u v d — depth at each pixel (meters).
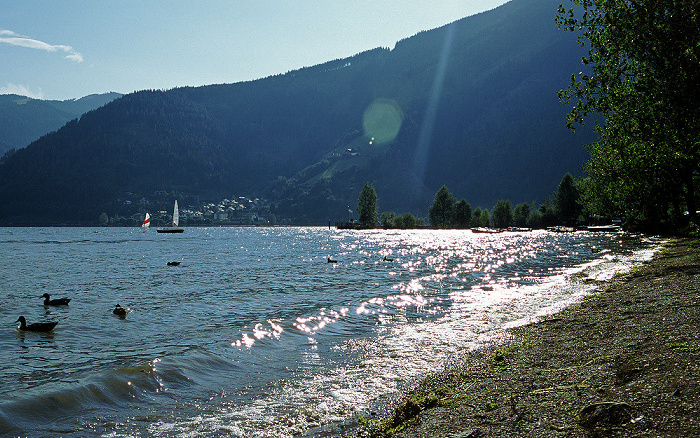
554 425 7.02
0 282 38.19
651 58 22.92
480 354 13.12
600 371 9.30
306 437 8.41
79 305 26.55
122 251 80.88
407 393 10.45
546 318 17.17
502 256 53.59
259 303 25.44
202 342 16.55
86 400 10.67
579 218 144.38
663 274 23.89
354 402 10.08
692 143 25.86
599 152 56.50
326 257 60.94
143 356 15.11
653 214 60.84
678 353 9.16
